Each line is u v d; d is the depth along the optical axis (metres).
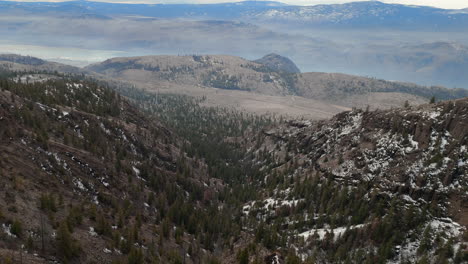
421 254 100.44
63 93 189.50
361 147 162.38
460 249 96.00
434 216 111.56
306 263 91.75
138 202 123.62
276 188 178.88
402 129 149.62
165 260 87.06
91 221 84.25
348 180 147.38
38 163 96.12
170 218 125.31
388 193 127.94
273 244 113.06
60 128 134.62
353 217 124.94
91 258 67.94
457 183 116.31
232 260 105.81
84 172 112.75
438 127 136.75
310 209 140.12
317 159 187.62
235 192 186.00
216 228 133.00
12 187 74.62
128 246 80.12
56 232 67.44
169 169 180.88
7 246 54.84
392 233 109.88
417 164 130.75
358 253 104.31
